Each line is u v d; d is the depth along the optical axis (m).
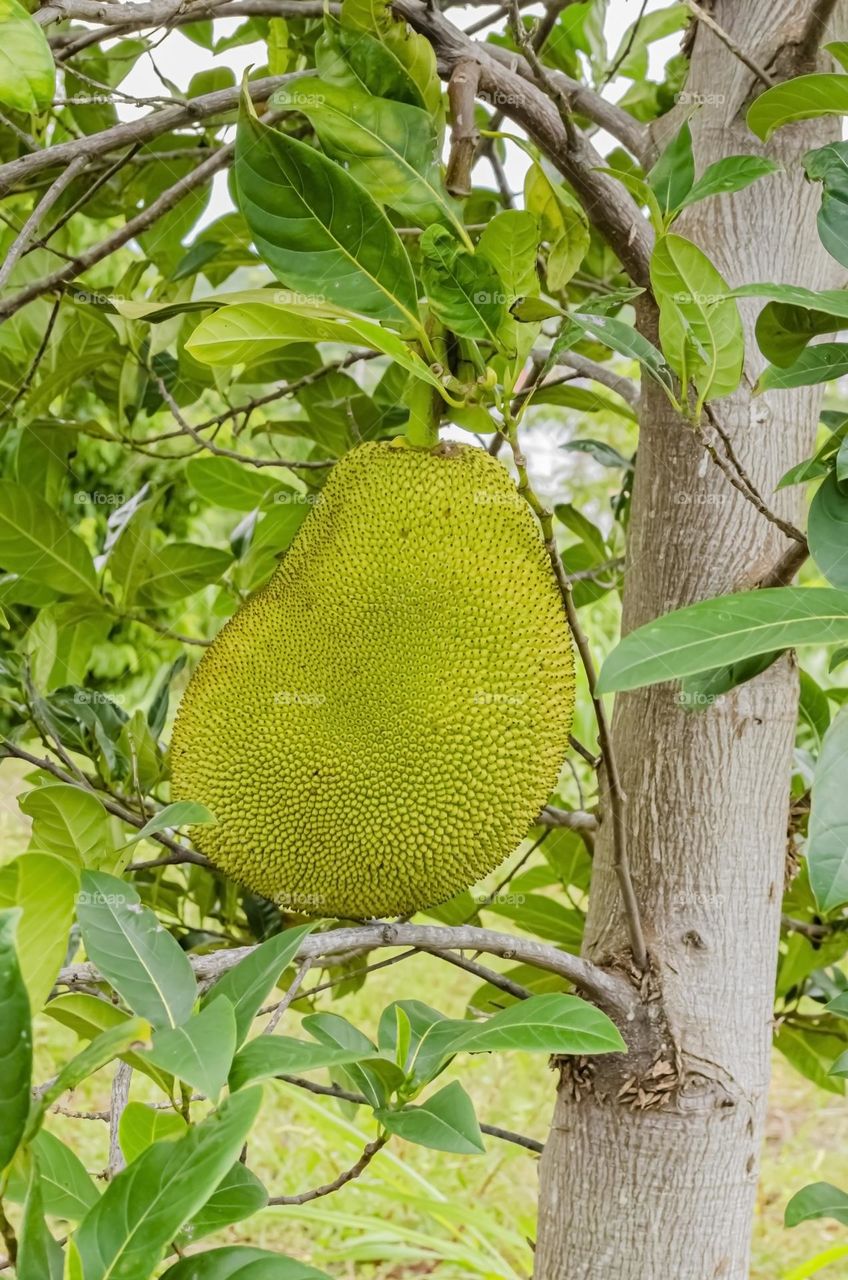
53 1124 4.20
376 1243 3.52
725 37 1.54
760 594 1.08
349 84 1.47
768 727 1.72
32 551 2.20
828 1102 5.00
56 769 1.89
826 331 1.36
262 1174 4.16
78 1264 0.91
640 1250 1.65
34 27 1.22
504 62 1.93
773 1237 3.96
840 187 1.36
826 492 1.28
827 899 1.00
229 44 2.58
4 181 1.59
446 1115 1.18
